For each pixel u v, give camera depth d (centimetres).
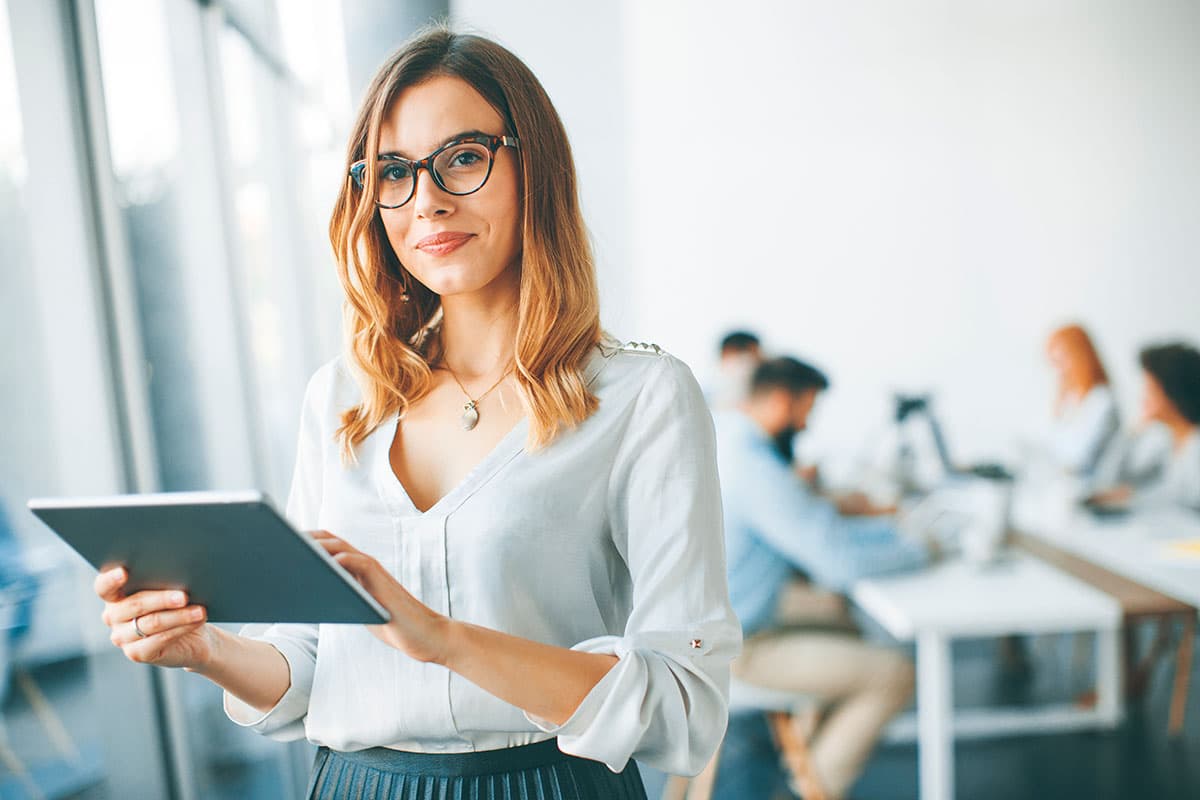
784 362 279
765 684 264
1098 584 264
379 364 94
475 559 85
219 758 235
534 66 355
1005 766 288
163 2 223
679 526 85
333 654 91
